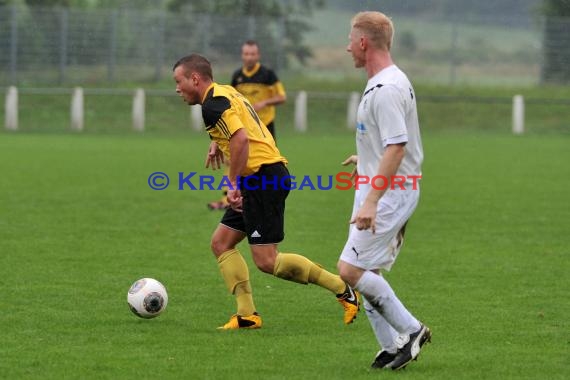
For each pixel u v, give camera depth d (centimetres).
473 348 2034
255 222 2181
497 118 10462
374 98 1775
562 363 1919
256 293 2594
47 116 9750
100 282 2697
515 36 14212
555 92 11244
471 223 3894
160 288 2252
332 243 3406
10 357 1931
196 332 2162
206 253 3180
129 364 1886
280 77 11175
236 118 2120
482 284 2720
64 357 1933
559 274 2869
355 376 1812
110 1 13375
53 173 5600
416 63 12294
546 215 4128
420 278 2800
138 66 10588
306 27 11688
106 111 9962
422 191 4950
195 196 4725
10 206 4247
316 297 2552
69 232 3575
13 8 10238
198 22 10719
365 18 1812
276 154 2219
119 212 4125
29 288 2606
